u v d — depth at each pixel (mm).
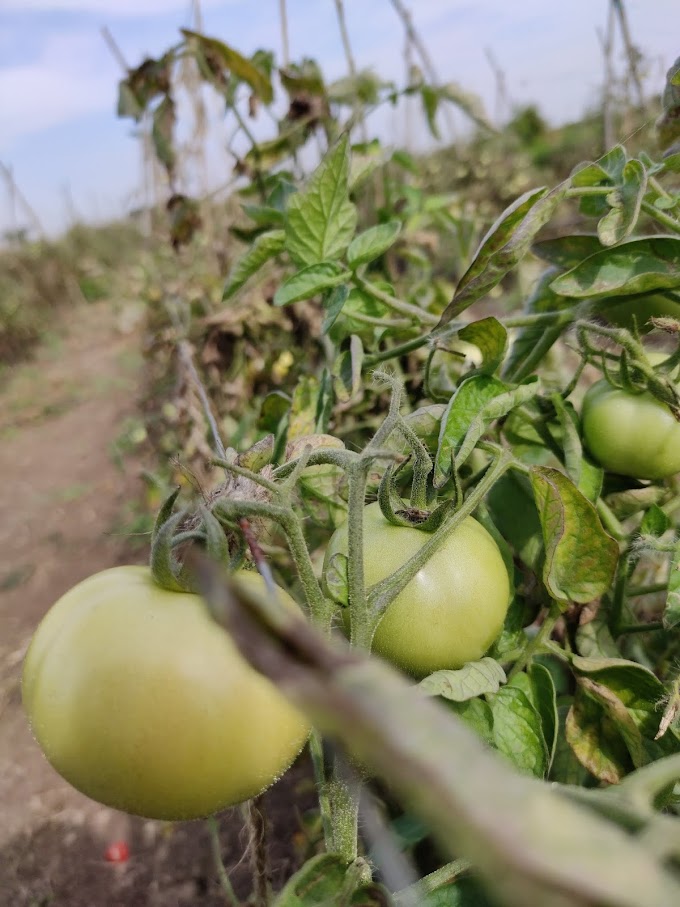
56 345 7527
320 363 2051
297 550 606
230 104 1716
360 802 828
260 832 906
